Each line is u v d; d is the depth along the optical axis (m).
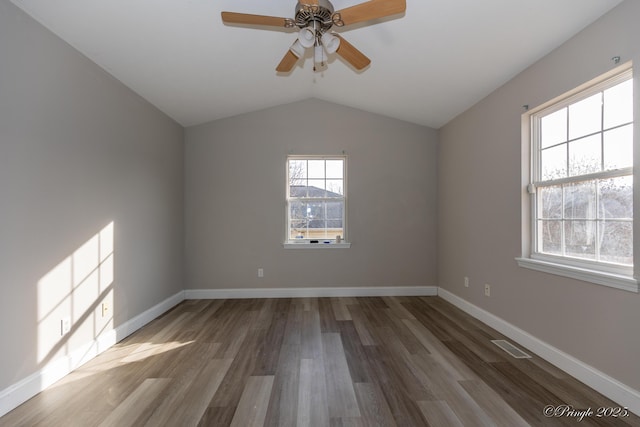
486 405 1.79
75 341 2.27
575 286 2.09
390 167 4.28
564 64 2.18
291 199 4.30
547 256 2.43
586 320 2.01
